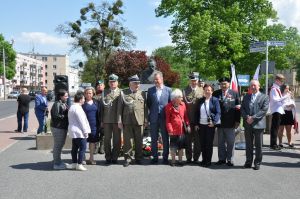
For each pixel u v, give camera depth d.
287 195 4.75
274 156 7.52
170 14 27.11
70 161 7.01
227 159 6.63
